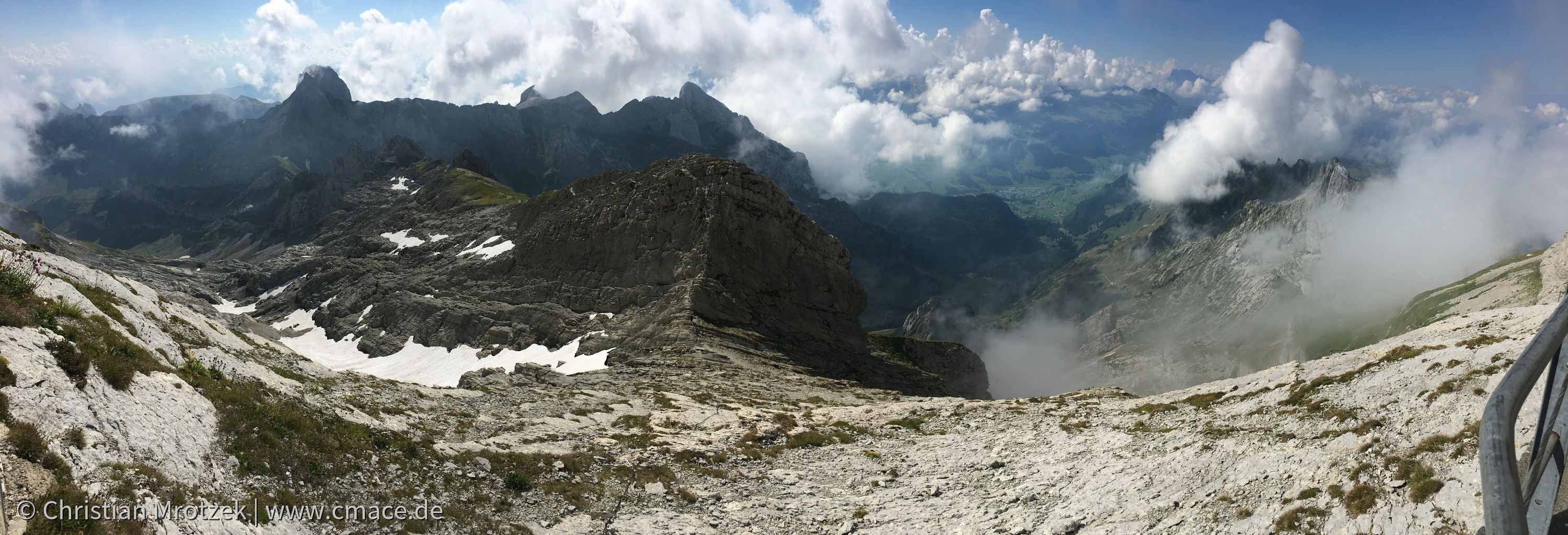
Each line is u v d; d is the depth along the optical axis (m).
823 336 139.00
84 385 19.19
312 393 35.44
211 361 32.19
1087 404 53.38
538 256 167.50
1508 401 4.89
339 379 48.75
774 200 149.00
